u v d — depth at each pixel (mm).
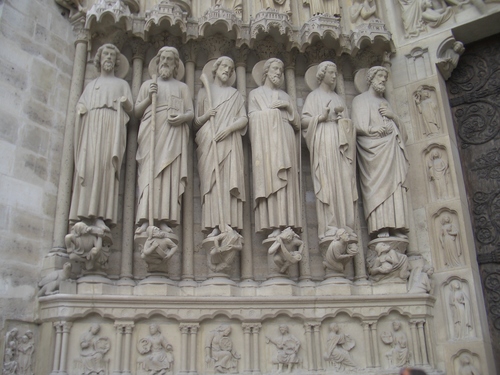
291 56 7938
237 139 6922
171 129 6750
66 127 6969
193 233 6934
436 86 7820
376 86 7543
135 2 7672
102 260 6320
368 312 6512
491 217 7465
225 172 6742
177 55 7188
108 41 7461
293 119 7168
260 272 6930
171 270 6730
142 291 6277
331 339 6367
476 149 7855
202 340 6258
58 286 6016
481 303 6906
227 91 7191
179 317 6184
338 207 6785
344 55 8039
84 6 7598
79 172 6340
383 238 6879
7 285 5879
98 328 5996
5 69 6516
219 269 6582
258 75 7641
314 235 7219
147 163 6566
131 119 7094
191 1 8039
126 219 6750
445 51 8008
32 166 6504
